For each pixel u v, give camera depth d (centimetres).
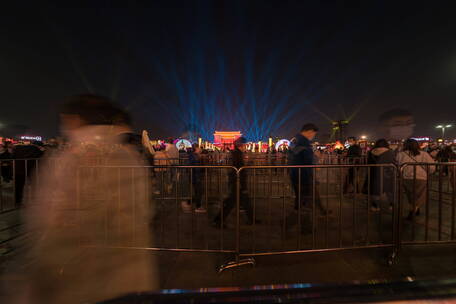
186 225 453
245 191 450
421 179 477
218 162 1120
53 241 353
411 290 75
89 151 340
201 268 292
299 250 313
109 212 357
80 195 337
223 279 267
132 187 356
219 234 406
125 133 354
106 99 336
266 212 551
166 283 259
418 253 327
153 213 441
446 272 278
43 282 260
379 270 285
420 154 480
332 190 760
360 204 624
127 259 314
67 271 281
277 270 286
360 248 324
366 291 75
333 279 266
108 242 362
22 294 240
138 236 384
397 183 326
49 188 412
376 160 539
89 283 259
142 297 80
